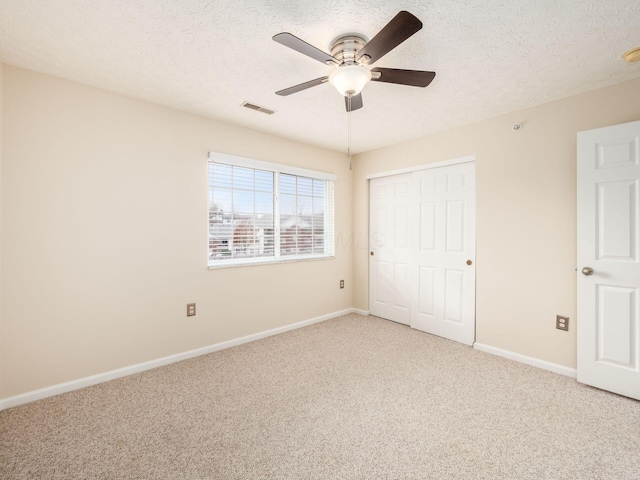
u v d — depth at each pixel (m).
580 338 2.25
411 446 1.62
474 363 2.62
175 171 2.63
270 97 2.41
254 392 2.15
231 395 2.12
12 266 1.96
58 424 1.79
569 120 2.38
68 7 1.43
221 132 2.91
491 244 2.83
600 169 2.15
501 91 2.29
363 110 2.64
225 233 3.02
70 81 2.14
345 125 3.02
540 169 2.52
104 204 2.29
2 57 1.85
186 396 2.10
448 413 1.91
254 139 3.16
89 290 2.24
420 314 3.48
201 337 2.81
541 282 2.53
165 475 1.42
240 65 1.95
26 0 1.38
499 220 2.77
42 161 2.04
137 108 2.43
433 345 3.03
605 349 2.15
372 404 2.00
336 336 3.30
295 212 3.63
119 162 2.35
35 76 2.02
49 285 2.08
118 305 2.36
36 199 2.03
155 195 2.53
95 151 2.25
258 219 3.28
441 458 1.53
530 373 2.43
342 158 4.08
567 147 2.39
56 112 2.09
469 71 2.00
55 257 2.10
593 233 2.18
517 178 2.65
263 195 3.32
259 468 1.47
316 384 2.27
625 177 2.05
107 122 2.29
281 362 2.65
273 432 1.73
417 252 3.49
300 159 3.58
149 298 2.51
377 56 1.48
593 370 2.20
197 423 1.81
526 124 2.59
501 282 2.77
